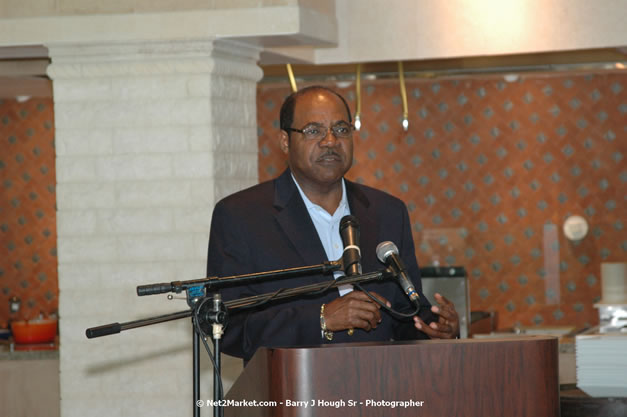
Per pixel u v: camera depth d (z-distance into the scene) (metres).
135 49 5.48
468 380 2.65
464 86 10.14
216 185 5.54
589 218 8.99
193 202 5.54
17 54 5.90
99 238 5.63
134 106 5.59
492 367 2.66
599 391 4.16
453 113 10.16
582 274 8.15
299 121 3.62
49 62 7.14
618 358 4.15
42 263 10.35
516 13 6.45
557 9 6.41
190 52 5.48
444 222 10.20
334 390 2.63
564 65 8.15
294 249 3.62
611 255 8.11
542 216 10.02
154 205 5.58
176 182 5.56
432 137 10.21
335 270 3.22
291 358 2.65
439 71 8.16
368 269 3.62
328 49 6.64
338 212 3.75
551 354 2.71
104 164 5.62
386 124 10.27
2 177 10.39
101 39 5.43
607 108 9.86
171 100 5.55
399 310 3.68
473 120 10.13
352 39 6.61
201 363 5.58
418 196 10.23
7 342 7.89
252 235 3.62
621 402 4.00
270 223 3.65
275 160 10.30
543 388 2.68
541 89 10.01
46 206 10.34
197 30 5.39
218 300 2.97
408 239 3.86
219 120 5.60
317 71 8.05
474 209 10.14
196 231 5.54
